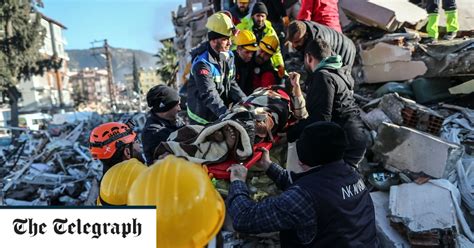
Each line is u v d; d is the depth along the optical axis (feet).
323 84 9.12
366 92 16.02
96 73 368.27
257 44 13.44
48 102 198.49
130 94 270.05
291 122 9.67
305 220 6.38
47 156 31.99
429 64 14.55
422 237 9.87
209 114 11.14
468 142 12.64
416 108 12.54
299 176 7.05
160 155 8.13
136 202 5.27
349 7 16.92
